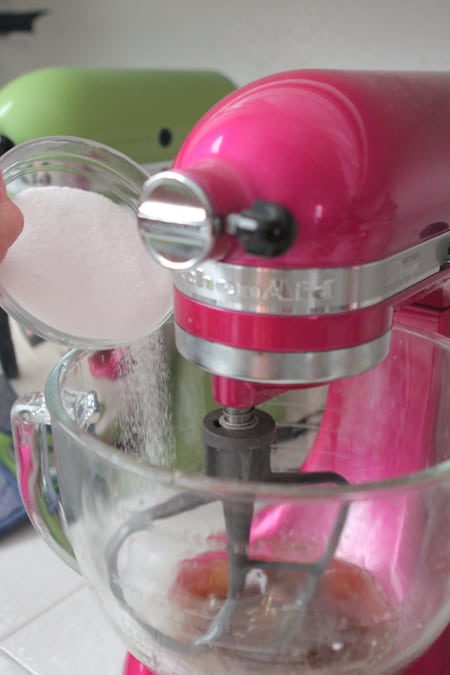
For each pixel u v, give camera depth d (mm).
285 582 560
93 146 708
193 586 560
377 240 467
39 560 805
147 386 665
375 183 459
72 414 604
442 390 626
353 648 544
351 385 666
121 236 663
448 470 494
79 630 720
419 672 613
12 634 716
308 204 442
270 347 463
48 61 1372
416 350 627
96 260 646
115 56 1246
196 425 664
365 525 569
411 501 525
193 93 947
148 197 436
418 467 637
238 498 478
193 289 474
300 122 452
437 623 571
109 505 543
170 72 933
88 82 819
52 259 635
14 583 775
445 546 549
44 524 654
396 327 632
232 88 1021
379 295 482
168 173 428
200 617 551
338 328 467
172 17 1131
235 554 535
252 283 454
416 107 499
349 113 462
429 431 633
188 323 485
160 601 559
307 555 556
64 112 796
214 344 473
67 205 655
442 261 547
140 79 876
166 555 553
